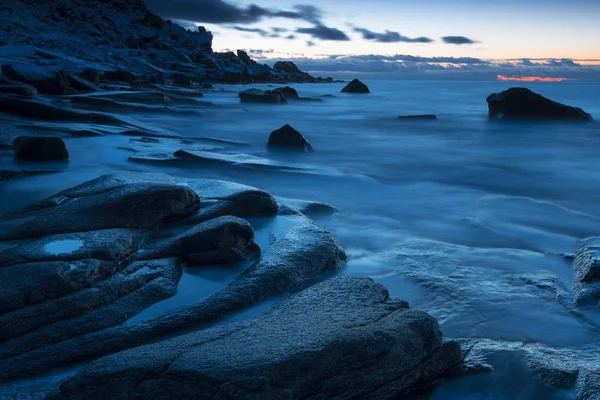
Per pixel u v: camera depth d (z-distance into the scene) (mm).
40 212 6328
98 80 33938
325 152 15562
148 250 5449
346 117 26688
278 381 3127
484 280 5766
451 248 6832
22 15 63719
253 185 10227
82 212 5840
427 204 9320
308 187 10141
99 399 3219
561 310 5062
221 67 72062
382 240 7195
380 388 3518
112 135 14930
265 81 78625
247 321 4035
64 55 50906
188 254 5430
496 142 18297
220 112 27672
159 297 4695
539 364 3969
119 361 3375
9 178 9656
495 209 9031
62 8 69250
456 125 23438
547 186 11383
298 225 6590
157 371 3225
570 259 6387
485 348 4230
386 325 3799
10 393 3469
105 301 4441
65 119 17234
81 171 10562
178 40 78125
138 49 67500
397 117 25797
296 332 3668
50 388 3541
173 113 24234
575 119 24641
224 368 3150
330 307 4215
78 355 3877
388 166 13453
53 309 4168
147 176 7910
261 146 15727
